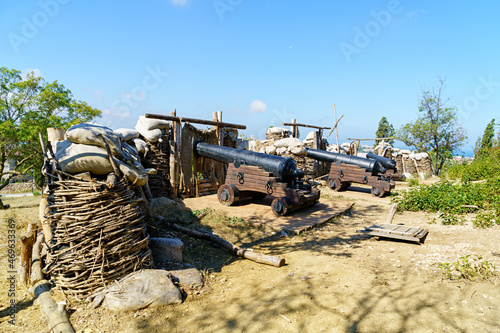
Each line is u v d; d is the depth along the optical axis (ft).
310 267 14.79
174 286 11.34
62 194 11.23
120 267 11.58
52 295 10.86
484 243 16.78
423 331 9.16
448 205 25.70
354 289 12.16
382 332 9.18
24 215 27.09
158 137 28.40
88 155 11.39
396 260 15.46
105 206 11.52
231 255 16.60
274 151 46.37
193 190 32.27
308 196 26.48
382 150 67.05
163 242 14.65
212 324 9.73
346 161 41.27
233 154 28.96
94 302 10.33
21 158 49.14
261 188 26.61
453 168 67.15
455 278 12.87
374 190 37.73
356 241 19.34
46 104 47.70
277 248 18.13
